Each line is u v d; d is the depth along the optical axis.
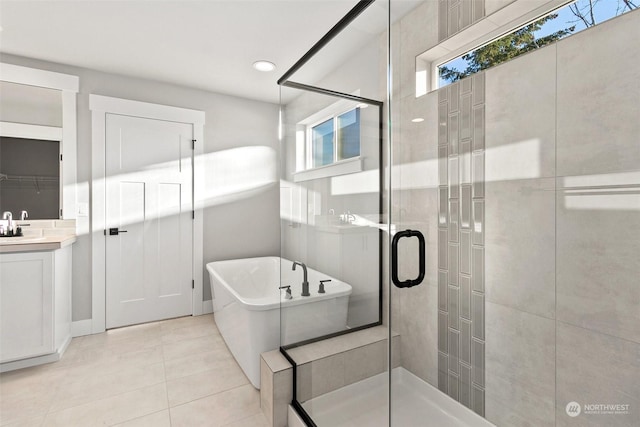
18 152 2.58
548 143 0.88
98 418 1.67
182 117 3.16
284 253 2.05
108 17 2.04
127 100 2.91
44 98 2.64
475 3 1.06
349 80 1.48
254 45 2.39
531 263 0.93
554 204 0.87
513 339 0.98
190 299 3.22
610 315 0.79
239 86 3.19
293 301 1.84
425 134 1.18
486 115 1.02
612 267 0.77
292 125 1.98
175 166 3.15
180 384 1.99
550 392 0.91
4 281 2.08
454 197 1.11
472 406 1.09
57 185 2.69
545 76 0.89
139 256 2.99
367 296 1.36
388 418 1.26
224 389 1.95
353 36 1.45
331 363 1.47
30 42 2.34
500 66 0.99
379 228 1.32
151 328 2.89
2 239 2.35
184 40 2.32
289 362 1.75
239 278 3.23
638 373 0.75
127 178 2.94
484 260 1.04
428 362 1.19
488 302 1.04
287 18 2.05
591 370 0.83
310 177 1.78
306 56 1.82
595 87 0.79
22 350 2.12
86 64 2.71
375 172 1.34
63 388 1.93
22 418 1.66
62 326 2.44
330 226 1.59
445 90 1.13
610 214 0.77
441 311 1.15
